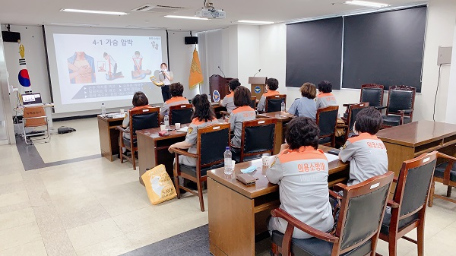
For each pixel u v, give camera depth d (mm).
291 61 7961
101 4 5086
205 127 2955
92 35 8500
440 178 2881
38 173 4391
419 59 5527
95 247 2594
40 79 8227
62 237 2752
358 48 6445
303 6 5621
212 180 2242
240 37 8516
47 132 6426
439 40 5238
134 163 4473
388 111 5703
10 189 3826
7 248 2602
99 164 4750
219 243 2299
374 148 2133
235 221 2074
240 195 1987
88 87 8648
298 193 1783
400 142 2873
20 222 3021
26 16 6293
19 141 6309
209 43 9898
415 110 5703
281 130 4320
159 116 4449
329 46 6973
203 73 10438
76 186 3891
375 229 1756
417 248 2244
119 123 4953
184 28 9336
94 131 7211
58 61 8133
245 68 8758
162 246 2586
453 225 2787
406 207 1925
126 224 2951
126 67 9141
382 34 6000
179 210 3209
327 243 1751
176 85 4645
